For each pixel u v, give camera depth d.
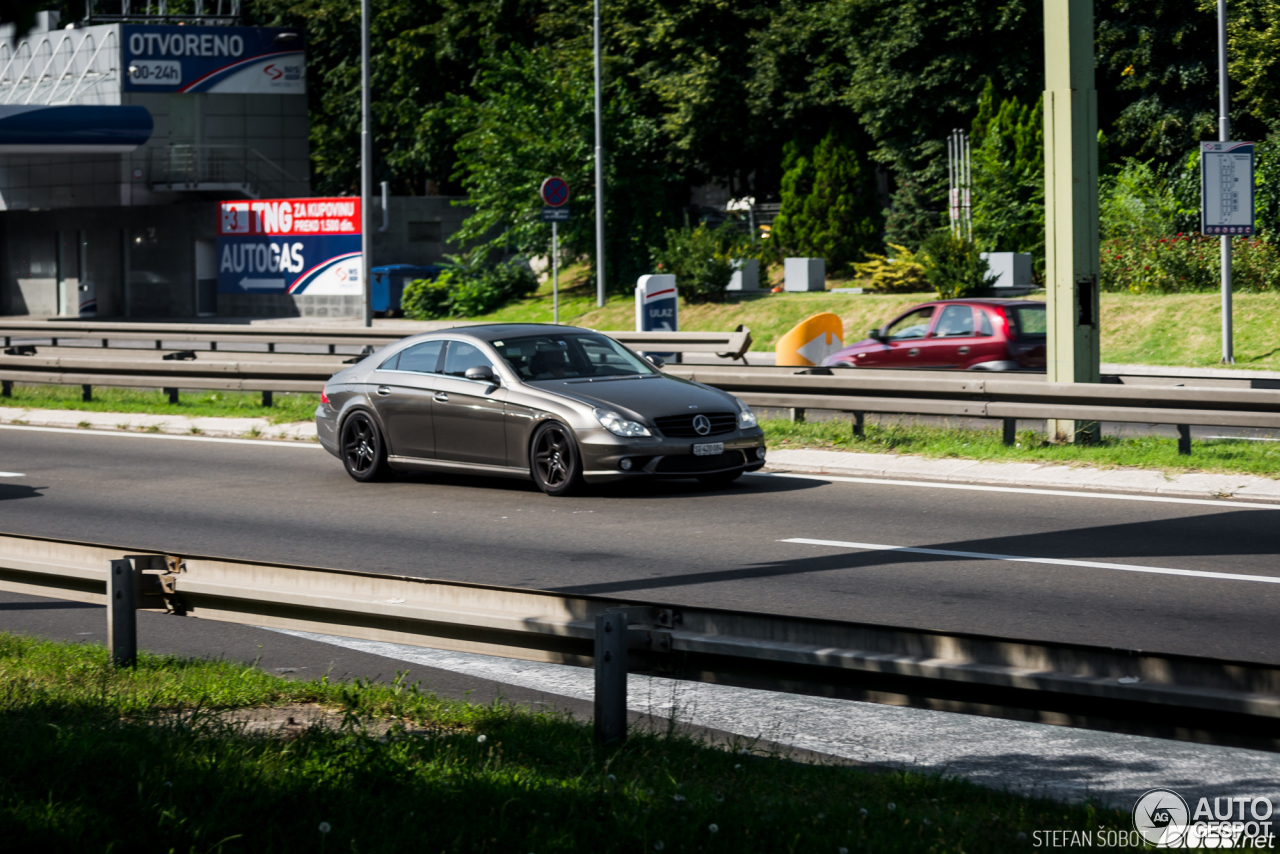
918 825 6.43
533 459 18.67
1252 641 10.52
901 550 14.59
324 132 79.06
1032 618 11.44
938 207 57.62
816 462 20.95
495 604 8.06
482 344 19.64
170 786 6.82
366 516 17.33
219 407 29.56
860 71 56.31
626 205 59.75
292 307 67.56
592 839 6.30
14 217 82.50
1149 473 18.70
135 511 18.00
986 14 53.41
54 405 30.83
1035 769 8.05
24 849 6.23
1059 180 20.55
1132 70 54.16
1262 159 43.31
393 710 8.80
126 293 75.50
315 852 6.29
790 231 60.28
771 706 9.59
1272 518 15.96
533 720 8.41
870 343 28.50
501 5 67.19
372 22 71.69
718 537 15.51
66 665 9.82
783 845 6.17
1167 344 37.25
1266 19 47.81
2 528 16.72
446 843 6.29
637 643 7.72
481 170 59.81
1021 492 18.30
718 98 60.03
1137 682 6.21
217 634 11.75
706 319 49.38
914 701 6.79
